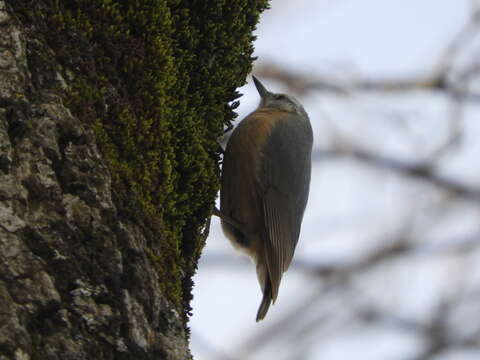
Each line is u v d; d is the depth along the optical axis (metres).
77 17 7.67
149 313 6.93
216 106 9.66
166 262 7.64
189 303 8.64
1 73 6.86
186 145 8.88
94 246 6.75
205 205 9.34
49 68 7.18
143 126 7.95
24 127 6.80
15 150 6.69
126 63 7.98
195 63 9.30
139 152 7.79
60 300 6.38
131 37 8.08
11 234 6.38
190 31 9.13
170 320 7.15
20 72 6.93
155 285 7.07
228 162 11.79
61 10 7.57
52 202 6.70
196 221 9.05
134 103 7.98
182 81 8.96
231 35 9.60
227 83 9.76
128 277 6.88
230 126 10.18
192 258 8.97
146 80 8.12
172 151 8.28
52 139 6.90
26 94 6.92
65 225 6.66
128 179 7.40
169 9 8.63
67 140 7.01
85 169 6.98
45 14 7.40
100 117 7.50
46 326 6.21
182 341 7.16
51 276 6.41
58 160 6.87
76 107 7.25
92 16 7.83
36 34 7.24
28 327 6.11
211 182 9.35
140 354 6.65
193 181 8.95
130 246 7.00
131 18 8.13
